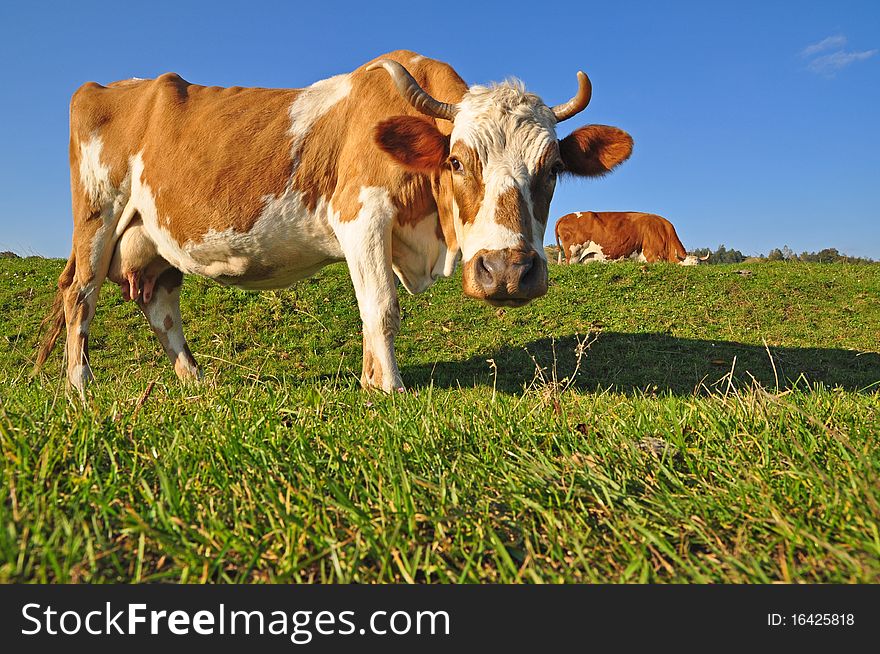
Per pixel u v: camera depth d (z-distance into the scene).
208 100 6.89
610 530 2.17
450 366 9.20
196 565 1.87
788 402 3.12
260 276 7.04
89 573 1.84
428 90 6.16
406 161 5.54
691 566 1.84
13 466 2.36
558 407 3.45
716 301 12.16
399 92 5.56
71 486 2.31
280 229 6.46
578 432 3.13
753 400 3.36
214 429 3.04
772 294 12.54
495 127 5.17
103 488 2.29
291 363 9.31
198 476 2.51
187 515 2.14
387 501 2.29
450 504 2.28
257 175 6.41
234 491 2.35
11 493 2.04
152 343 10.01
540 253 4.97
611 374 8.77
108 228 7.34
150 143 6.95
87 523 2.10
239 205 6.46
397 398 4.20
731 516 2.16
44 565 1.76
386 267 5.93
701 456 2.73
